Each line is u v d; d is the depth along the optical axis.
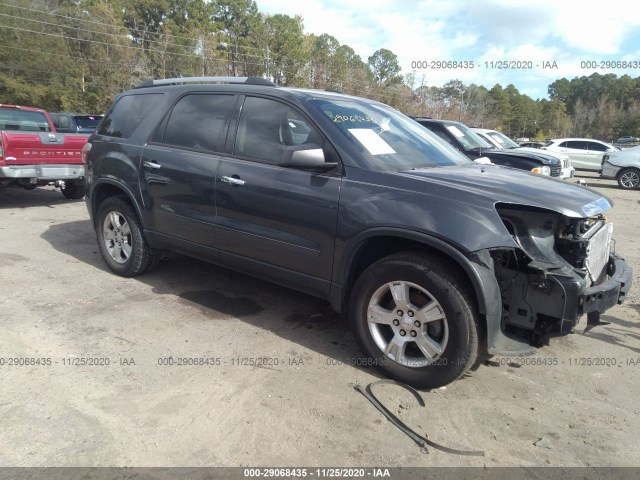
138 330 3.90
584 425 2.89
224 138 4.11
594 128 86.38
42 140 8.39
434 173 3.42
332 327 4.11
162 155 4.47
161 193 4.47
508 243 2.85
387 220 3.12
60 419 2.76
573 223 3.04
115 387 3.09
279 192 3.62
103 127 5.32
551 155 11.26
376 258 3.50
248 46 55.56
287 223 3.61
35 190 11.04
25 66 36.38
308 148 3.44
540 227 3.01
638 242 7.83
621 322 4.46
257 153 3.89
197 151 4.25
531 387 3.30
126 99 5.21
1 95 36.12
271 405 2.96
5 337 3.70
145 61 44.25
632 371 3.56
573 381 3.40
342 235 3.33
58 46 38.03
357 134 3.62
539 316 3.04
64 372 3.24
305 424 2.79
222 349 3.64
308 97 3.83
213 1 64.88
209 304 4.50
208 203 4.09
